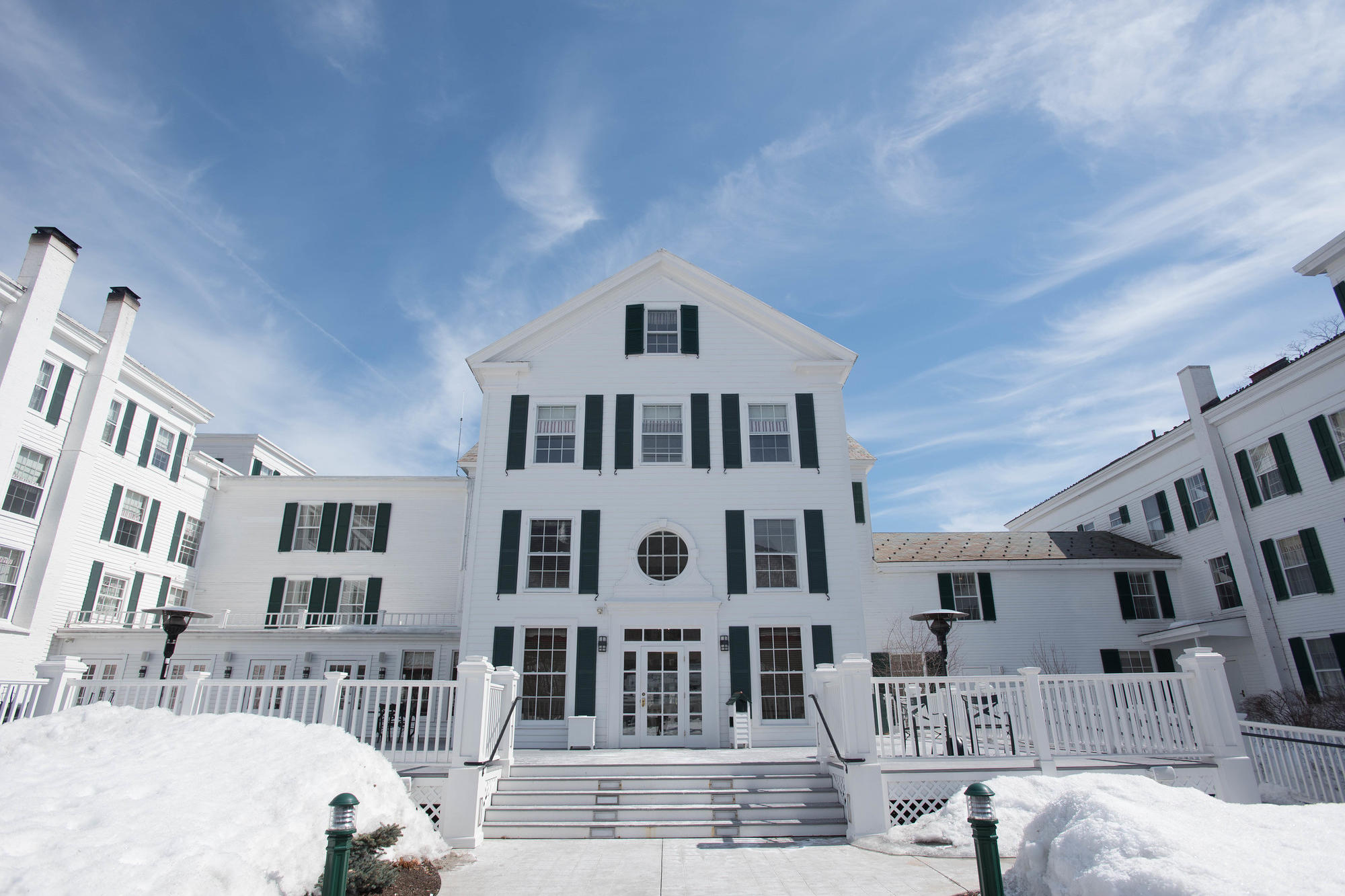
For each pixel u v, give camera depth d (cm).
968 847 898
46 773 799
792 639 1805
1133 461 2777
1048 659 2359
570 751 1562
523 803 1110
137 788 758
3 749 880
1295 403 2075
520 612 1800
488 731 1134
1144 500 2755
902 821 1033
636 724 1727
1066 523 3316
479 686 1066
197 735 916
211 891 631
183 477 2638
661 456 1950
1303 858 505
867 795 1016
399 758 1072
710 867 877
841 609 1816
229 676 2186
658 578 1838
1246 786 1055
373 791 902
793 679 1775
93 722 952
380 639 2227
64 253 2209
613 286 2069
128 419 2439
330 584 2594
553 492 1897
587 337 2033
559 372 2000
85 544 2253
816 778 1171
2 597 2052
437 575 2592
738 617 1800
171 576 2553
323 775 852
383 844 791
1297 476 2067
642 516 1878
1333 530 1959
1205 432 2356
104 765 824
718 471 1920
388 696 1095
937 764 1060
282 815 762
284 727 956
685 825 1048
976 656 2358
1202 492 2450
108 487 2341
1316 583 1997
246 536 2700
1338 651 1933
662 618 1794
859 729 1050
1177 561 2492
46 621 2111
